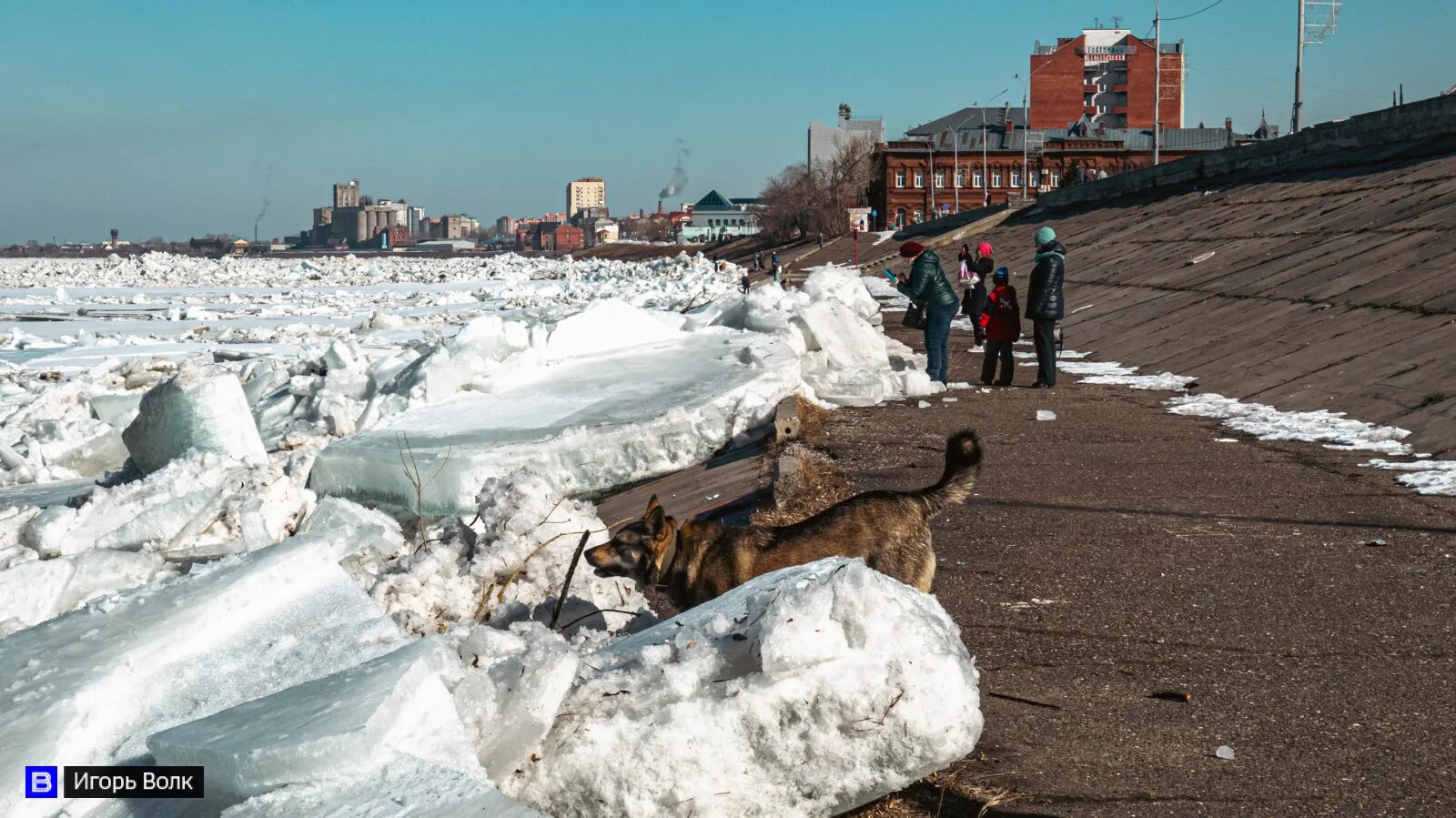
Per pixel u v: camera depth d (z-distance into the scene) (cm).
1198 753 446
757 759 374
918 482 973
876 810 399
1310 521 826
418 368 1338
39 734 350
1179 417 1344
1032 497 934
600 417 1140
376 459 1045
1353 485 938
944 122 12788
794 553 568
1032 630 609
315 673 382
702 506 970
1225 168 4272
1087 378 1767
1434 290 1585
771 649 374
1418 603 634
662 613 667
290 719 321
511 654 403
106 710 365
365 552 638
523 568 627
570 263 10075
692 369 1391
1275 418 1269
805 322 1574
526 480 657
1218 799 406
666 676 381
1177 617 623
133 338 3131
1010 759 443
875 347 1630
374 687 330
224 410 1082
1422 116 3009
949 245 6562
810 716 375
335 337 3027
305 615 430
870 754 379
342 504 794
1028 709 497
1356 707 491
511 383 1355
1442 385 1201
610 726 368
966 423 1307
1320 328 1653
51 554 839
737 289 4475
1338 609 630
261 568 462
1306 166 3556
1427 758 438
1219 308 2083
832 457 1094
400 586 581
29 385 2038
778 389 1263
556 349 1475
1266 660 554
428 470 1012
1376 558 728
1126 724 478
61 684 377
